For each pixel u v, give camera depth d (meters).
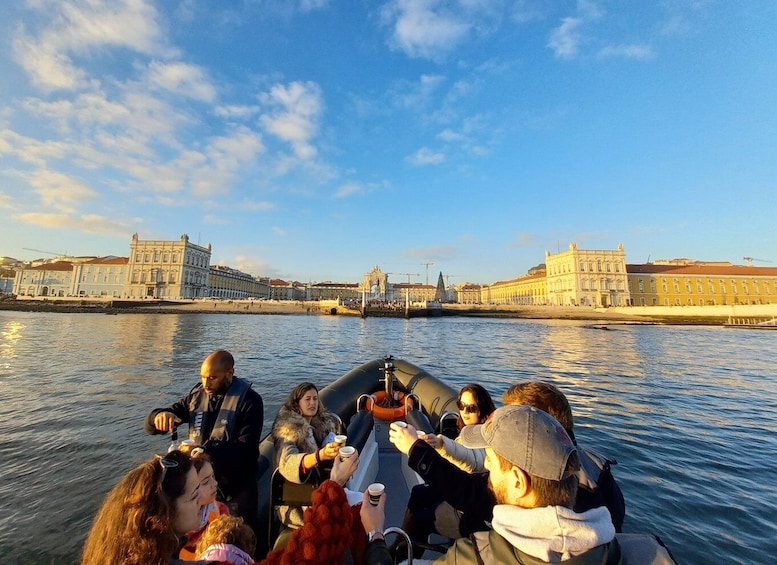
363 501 1.84
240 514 2.72
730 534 4.21
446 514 2.44
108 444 6.77
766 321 52.59
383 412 5.84
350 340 29.48
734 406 10.04
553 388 2.10
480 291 148.25
